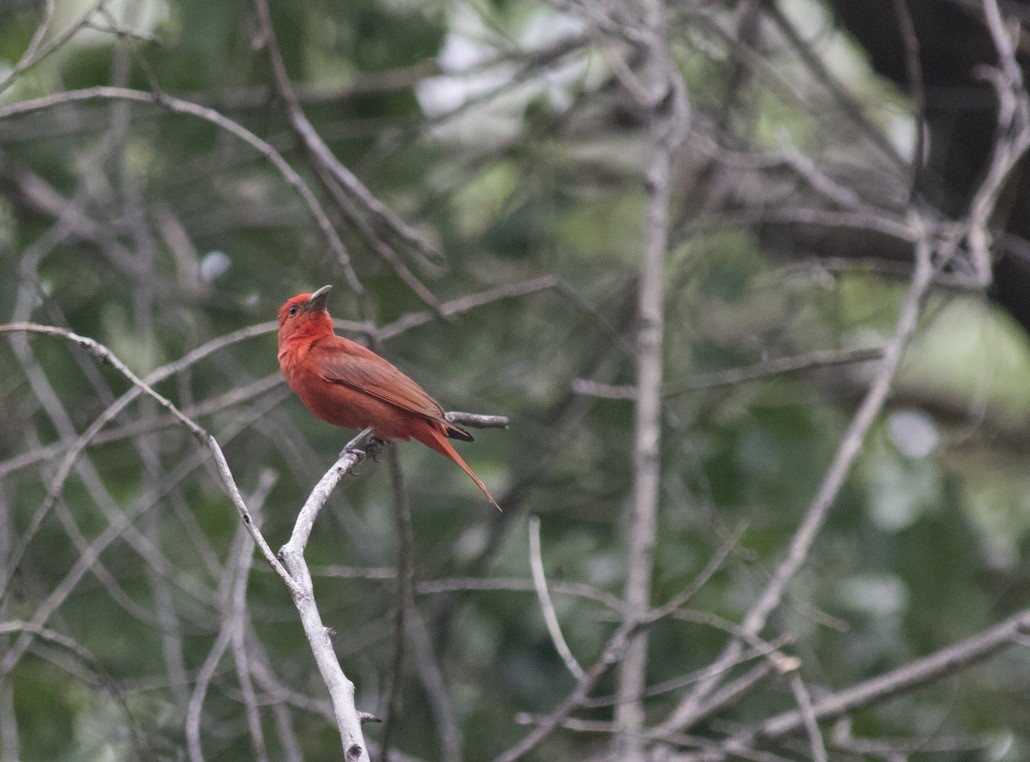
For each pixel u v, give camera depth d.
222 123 8.55
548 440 13.09
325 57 14.00
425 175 14.38
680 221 13.98
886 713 11.60
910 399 17.58
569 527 12.92
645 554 9.02
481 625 12.74
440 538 13.31
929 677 9.41
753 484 12.42
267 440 13.12
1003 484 16.31
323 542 12.73
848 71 16.72
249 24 12.62
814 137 15.27
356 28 13.44
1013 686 12.61
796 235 14.75
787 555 8.99
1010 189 12.29
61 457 12.52
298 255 13.91
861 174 14.75
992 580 14.62
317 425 13.70
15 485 12.46
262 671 9.79
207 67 12.38
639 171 16.09
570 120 15.08
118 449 12.90
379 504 13.39
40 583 12.04
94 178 12.96
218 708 11.59
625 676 8.81
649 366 9.63
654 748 9.25
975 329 17.03
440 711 10.59
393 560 12.89
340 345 9.50
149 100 8.34
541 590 8.86
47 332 6.51
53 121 13.16
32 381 10.73
